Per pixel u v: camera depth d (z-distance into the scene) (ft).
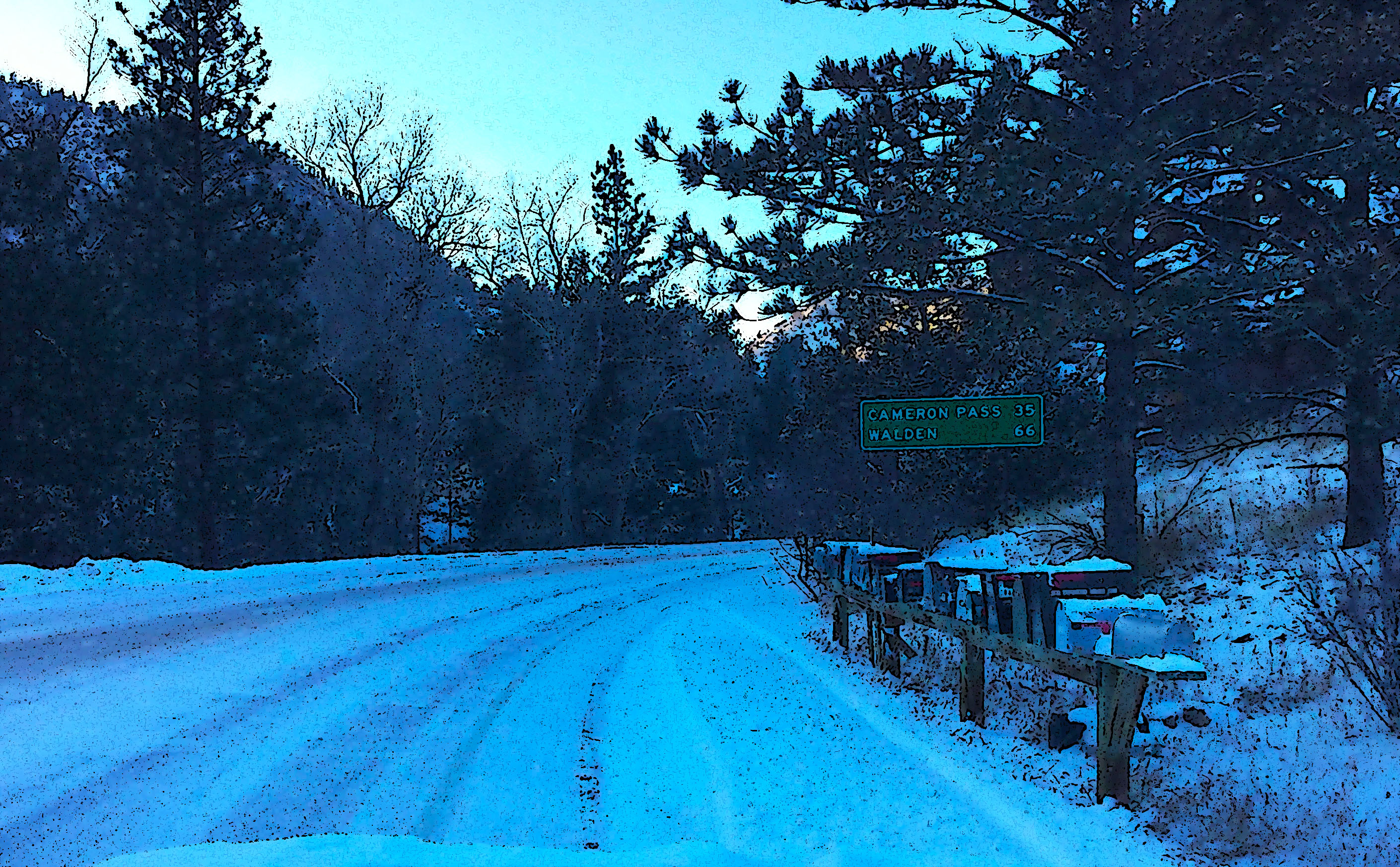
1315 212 39.52
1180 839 17.90
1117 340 41.86
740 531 237.45
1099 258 42.50
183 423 104.73
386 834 19.08
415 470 152.46
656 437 199.41
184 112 101.91
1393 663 21.83
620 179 166.40
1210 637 31.86
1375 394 37.37
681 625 55.01
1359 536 39.45
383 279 141.79
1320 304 35.37
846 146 46.50
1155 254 45.29
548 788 22.66
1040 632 22.74
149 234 100.12
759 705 30.68
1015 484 54.19
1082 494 54.08
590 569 95.71
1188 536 50.49
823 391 68.08
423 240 143.23
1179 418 42.68
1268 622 31.32
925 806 20.07
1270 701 24.80
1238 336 38.70
